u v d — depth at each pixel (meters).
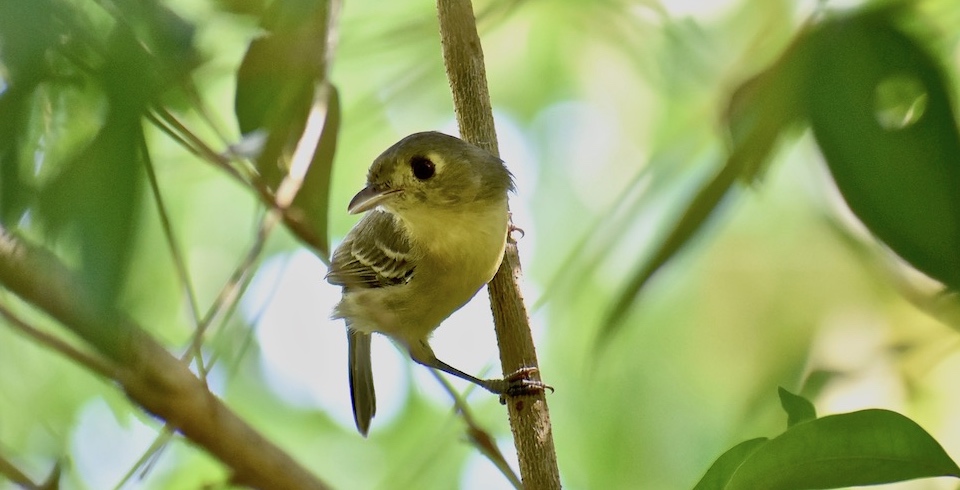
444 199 8.46
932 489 8.66
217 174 9.45
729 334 10.69
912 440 4.70
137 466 5.82
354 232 9.93
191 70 3.90
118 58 3.38
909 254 3.71
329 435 10.89
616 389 10.61
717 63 9.91
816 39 3.98
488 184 8.39
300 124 6.50
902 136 3.77
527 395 7.00
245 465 4.88
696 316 10.88
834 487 4.80
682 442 10.55
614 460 10.54
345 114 9.85
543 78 11.35
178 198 9.46
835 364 9.14
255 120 5.80
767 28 7.81
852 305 9.69
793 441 4.77
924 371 8.96
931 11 5.09
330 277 9.77
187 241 9.58
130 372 4.64
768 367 10.05
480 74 8.05
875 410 4.73
